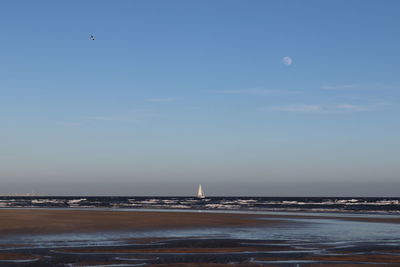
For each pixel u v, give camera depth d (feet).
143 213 213.87
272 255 82.02
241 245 97.50
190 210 329.11
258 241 105.81
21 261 73.46
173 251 86.28
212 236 116.47
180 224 151.43
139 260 74.95
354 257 78.02
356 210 348.18
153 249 88.74
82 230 125.70
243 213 265.95
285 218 205.46
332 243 102.68
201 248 91.20
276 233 126.52
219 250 88.43
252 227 146.20
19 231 120.26
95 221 155.33
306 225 158.81
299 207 432.25
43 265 69.56
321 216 233.14
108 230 127.54
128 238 109.40
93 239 106.52
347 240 109.40
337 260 74.95
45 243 98.32
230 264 69.26
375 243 103.24
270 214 256.11
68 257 77.87
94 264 70.64
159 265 68.44
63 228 129.29
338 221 184.55
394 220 193.57
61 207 422.41
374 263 71.56
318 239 111.34
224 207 428.97
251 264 69.77
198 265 68.18
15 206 457.68
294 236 118.52
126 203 600.39
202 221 166.20
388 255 81.56
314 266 68.90
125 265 69.62
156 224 148.97
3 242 99.71
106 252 84.38
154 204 546.26
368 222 179.93
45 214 191.93
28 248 90.02
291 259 75.87
